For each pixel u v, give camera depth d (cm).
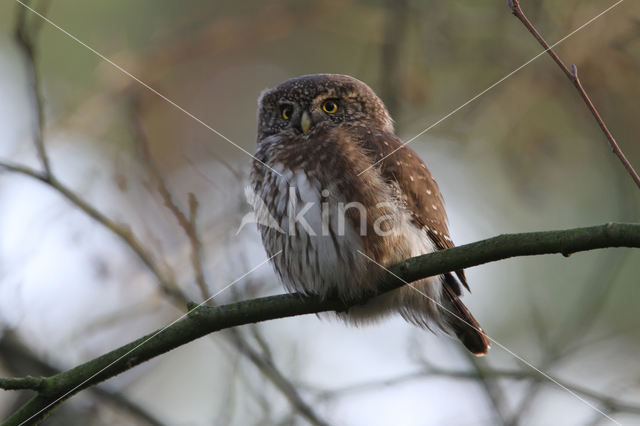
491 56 1337
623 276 1358
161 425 1120
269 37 1480
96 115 1316
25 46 902
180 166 1371
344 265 838
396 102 1255
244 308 795
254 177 924
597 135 1323
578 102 1288
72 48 1557
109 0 1612
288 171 871
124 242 969
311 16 1434
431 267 752
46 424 1136
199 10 1645
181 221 869
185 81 1695
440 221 905
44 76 1529
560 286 1404
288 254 869
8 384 742
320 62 1706
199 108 1675
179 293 978
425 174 920
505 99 1320
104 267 1102
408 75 1273
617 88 1249
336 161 858
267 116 993
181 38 1497
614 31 1202
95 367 761
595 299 1127
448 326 943
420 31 1352
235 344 1039
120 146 1155
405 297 899
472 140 1366
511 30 1327
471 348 950
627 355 1301
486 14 1333
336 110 969
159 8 1627
